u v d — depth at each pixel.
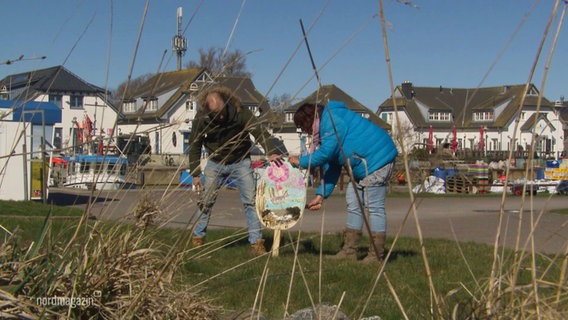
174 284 3.54
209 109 6.18
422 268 5.96
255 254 6.52
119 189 3.47
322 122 6.11
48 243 3.12
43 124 3.39
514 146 2.73
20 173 13.62
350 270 5.66
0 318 2.60
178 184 3.70
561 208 16.34
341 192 21.31
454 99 69.69
